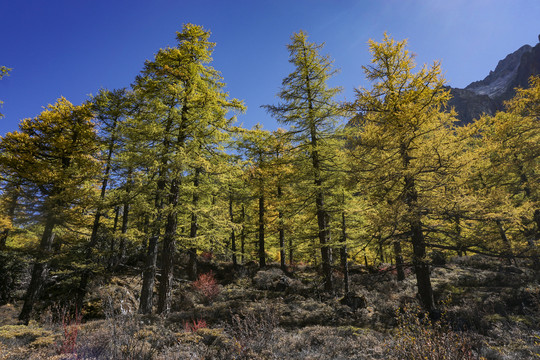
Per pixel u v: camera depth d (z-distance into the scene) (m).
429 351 4.23
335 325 9.95
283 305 12.07
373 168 11.44
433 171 10.71
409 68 11.88
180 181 12.79
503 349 6.89
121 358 4.32
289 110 16.12
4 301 16.88
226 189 17.75
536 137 16.16
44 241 14.39
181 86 13.26
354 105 12.22
